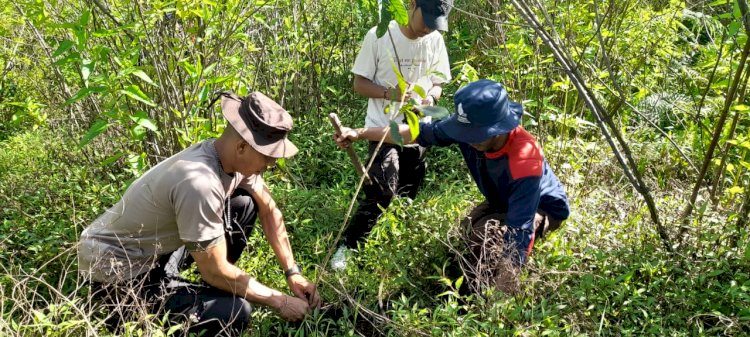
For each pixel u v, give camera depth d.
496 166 3.14
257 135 2.81
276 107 2.85
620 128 4.48
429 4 3.75
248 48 4.26
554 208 3.39
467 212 3.95
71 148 4.82
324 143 5.10
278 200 4.16
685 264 3.32
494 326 2.88
